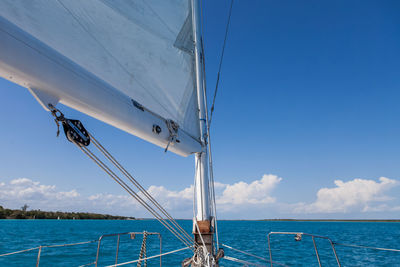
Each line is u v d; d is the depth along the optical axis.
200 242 3.05
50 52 1.38
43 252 17.55
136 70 2.40
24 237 29.81
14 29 1.21
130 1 2.46
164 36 2.84
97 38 2.08
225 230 54.62
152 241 26.36
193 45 3.35
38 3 1.68
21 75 1.23
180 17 3.17
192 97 3.18
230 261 13.48
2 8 1.47
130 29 2.42
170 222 2.82
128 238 29.86
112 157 1.92
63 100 1.48
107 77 2.11
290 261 14.70
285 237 32.66
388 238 34.31
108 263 13.76
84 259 15.00
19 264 13.51
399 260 15.16
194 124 3.11
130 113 1.92
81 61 1.92
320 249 20.11
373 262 14.59
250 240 28.28
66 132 1.54
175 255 16.48
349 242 28.09
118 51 2.25
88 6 2.06
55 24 1.77
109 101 1.73
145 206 2.37
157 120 2.27
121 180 2.09
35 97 1.33
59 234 36.28
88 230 48.34
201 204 3.10
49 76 1.33
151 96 2.51
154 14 2.74
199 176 3.16
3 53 1.13
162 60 2.75
